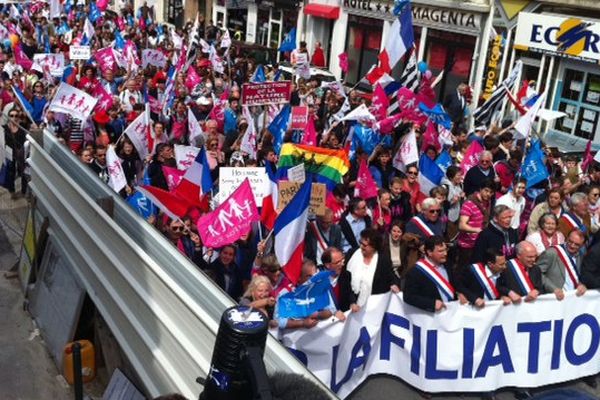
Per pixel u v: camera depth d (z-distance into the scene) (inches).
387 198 339.3
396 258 311.0
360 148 414.0
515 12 772.0
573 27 697.6
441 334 264.2
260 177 287.1
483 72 824.3
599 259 281.3
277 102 426.6
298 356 239.8
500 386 275.0
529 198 383.9
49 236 318.0
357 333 258.2
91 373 276.8
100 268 256.7
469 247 339.6
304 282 243.3
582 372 288.0
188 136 452.1
